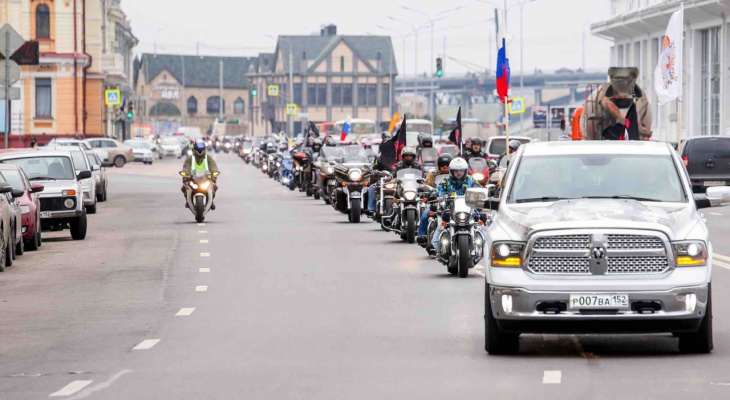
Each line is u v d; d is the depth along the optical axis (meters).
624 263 28.66
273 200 109.75
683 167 32.06
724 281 45.06
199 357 29.94
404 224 64.50
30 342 33.12
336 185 88.06
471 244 47.81
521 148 33.22
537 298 28.61
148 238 69.25
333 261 54.88
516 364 28.42
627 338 32.31
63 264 55.47
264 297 42.25
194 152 82.38
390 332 33.81
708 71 172.00
